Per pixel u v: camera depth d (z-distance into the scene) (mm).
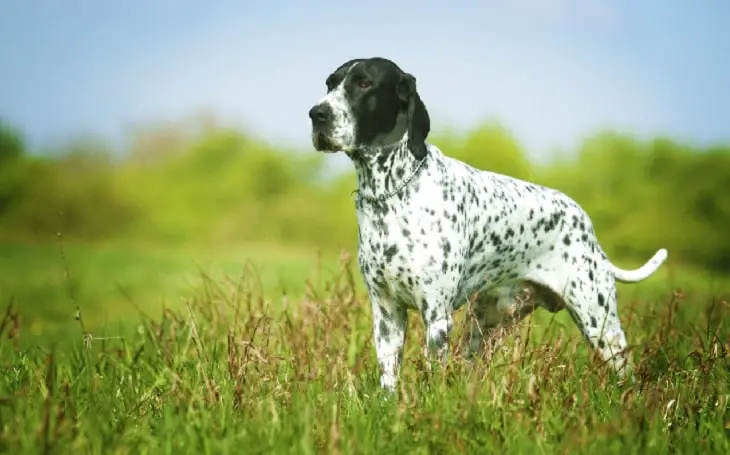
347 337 7281
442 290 6266
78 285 15977
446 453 5039
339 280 8023
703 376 6246
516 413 5391
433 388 5750
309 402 5621
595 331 6969
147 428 5520
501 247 6734
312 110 6102
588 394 5949
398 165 6184
